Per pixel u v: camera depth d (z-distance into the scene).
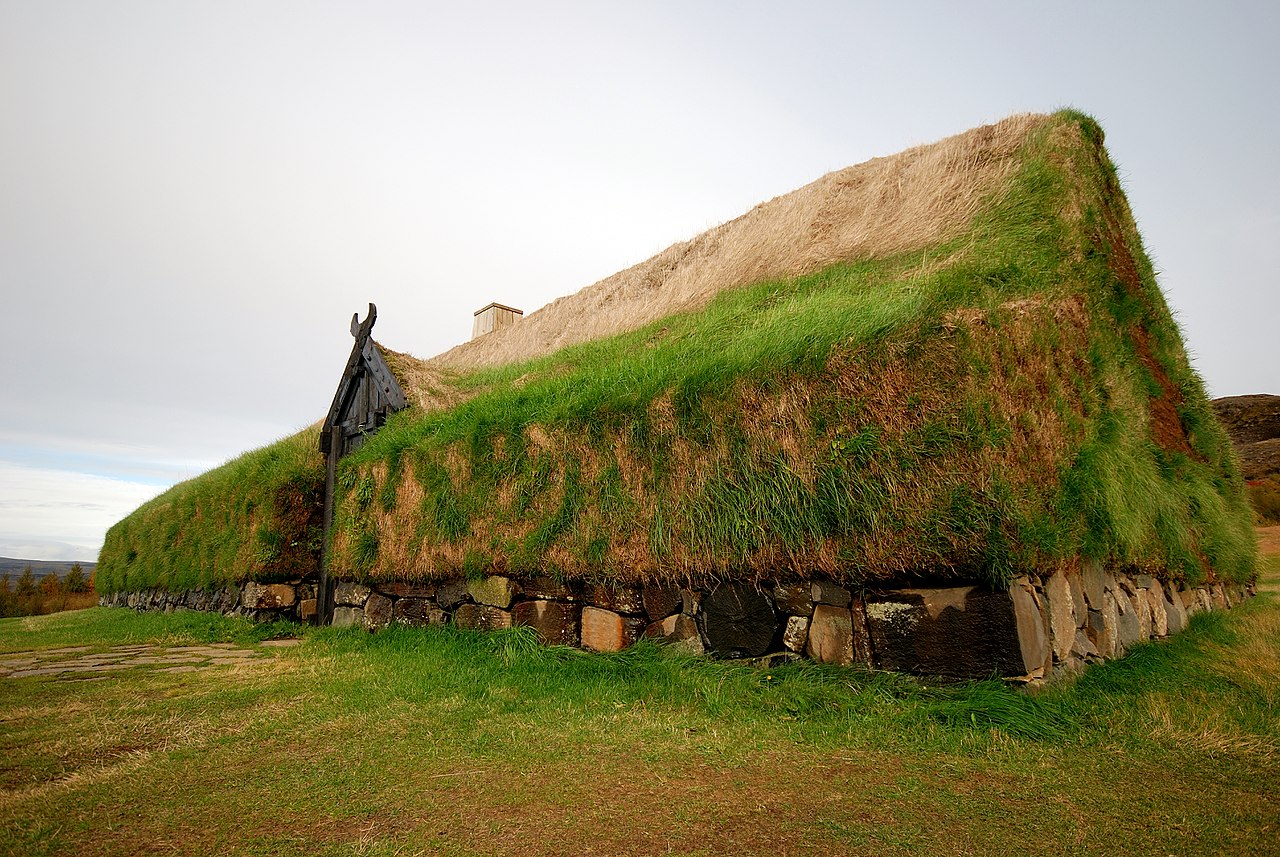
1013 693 3.52
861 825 2.34
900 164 11.52
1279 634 6.45
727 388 4.82
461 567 6.38
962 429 3.88
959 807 2.48
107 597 16.92
